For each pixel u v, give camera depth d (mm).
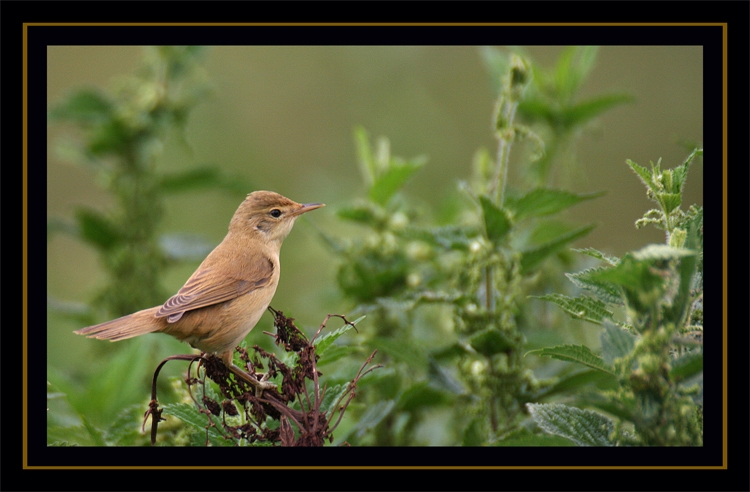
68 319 12422
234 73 19453
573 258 11289
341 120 19422
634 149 17531
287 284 16078
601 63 18547
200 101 12727
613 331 6008
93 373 11195
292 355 7391
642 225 6617
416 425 10016
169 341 10016
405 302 8797
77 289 16625
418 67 19828
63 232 12195
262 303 8953
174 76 12648
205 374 7172
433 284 10961
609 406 5980
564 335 10648
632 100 10734
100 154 12484
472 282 8531
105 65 18875
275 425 7293
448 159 18656
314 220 15625
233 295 8578
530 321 10750
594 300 6457
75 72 18719
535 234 11109
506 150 8406
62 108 12305
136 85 12758
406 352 8539
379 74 19812
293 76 19672
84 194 17906
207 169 12164
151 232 12297
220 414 7180
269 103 19375
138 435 8031
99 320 11938
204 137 18000
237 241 9391
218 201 18062
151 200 12344
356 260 10789
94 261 17125
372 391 9938
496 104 8734
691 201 15156
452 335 10867
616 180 17281
